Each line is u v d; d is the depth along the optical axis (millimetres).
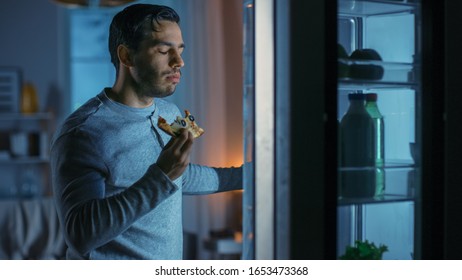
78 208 1960
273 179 1599
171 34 2180
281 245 1597
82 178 2012
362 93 1895
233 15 5984
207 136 5883
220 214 5828
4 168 6379
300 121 1578
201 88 5922
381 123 1880
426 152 1828
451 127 1853
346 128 1837
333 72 1623
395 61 1947
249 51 1639
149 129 2186
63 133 2066
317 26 1598
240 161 5973
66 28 6527
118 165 2088
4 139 6441
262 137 1605
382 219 1931
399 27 1934
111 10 6547
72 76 6562
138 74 2158
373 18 1982
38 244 5492
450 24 1849
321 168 1613
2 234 5633
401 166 1868
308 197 1596
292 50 1562
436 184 1834
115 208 1925
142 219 2125
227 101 5977
